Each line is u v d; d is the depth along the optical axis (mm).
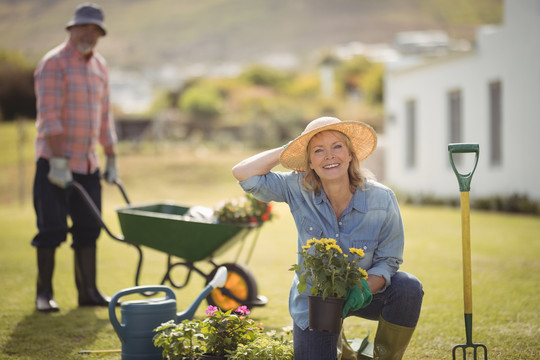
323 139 3076
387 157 19141
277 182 3264
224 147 30828
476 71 14711
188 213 5344
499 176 14000
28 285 6035
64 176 4906
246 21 178125
